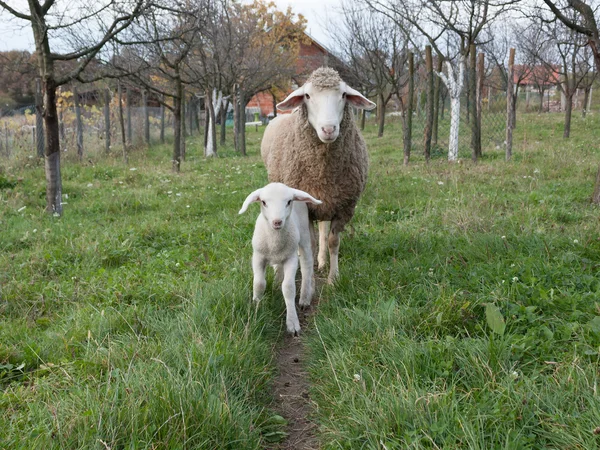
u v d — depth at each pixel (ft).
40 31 23.16
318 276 17.12
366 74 73.92
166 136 82.94
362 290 13.50
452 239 16.84
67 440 7.49
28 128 48.83
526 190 24.77
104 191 29.84
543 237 15.17
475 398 8.16
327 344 11.32
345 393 9.02
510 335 9.78
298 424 9.49
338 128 13.94
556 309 10.68
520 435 7.21
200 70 64.28
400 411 7.98
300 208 14.60
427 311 11.28
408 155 42.27
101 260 17.12
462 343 9.64
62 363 10.07
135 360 10.00
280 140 17.07
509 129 38.75
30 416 8.35
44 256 16.88
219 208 24.82
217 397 8.61
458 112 44.73
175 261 16.98
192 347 10.05
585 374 8.16
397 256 16.34
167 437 7.57
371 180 30.01
